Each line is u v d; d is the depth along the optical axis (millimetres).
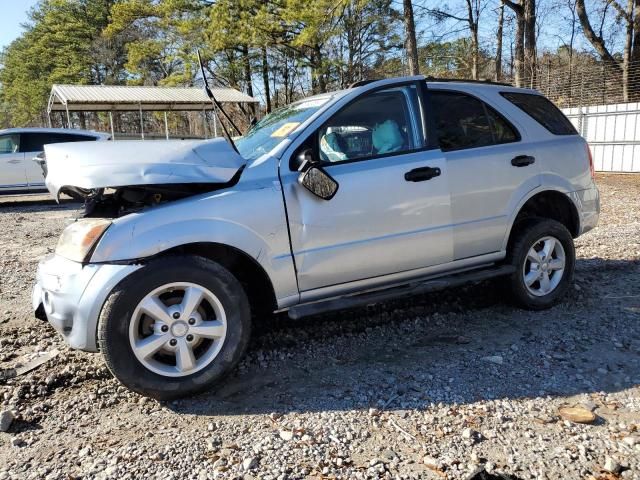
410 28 16828
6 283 5969
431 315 4570
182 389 3199
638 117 15312
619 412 3010
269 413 3096
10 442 2867
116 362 3057
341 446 2756
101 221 3209
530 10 20453
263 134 4195
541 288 4590
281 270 3518
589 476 2467
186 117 41219
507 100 4539
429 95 4152
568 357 3711
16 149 13320
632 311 4543
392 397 3229
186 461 2660
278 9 27859
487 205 4227
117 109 26578
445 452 2684
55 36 49844
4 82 66312
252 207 3400
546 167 4531
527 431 2848
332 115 3791
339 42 29359
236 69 33906
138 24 37875
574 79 17609
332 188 3527
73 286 3102
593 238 7199
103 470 2600
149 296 3121
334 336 4180
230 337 3322
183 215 3244
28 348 4074
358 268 3770
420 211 3928
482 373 3506
